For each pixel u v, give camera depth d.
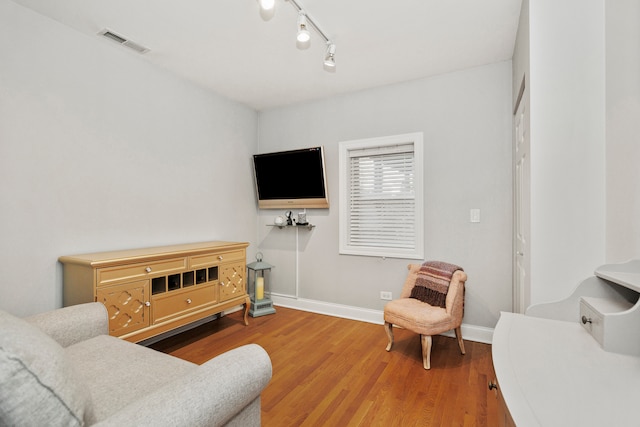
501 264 2.74
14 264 1.98
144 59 2.71
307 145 3.71
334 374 2.24
